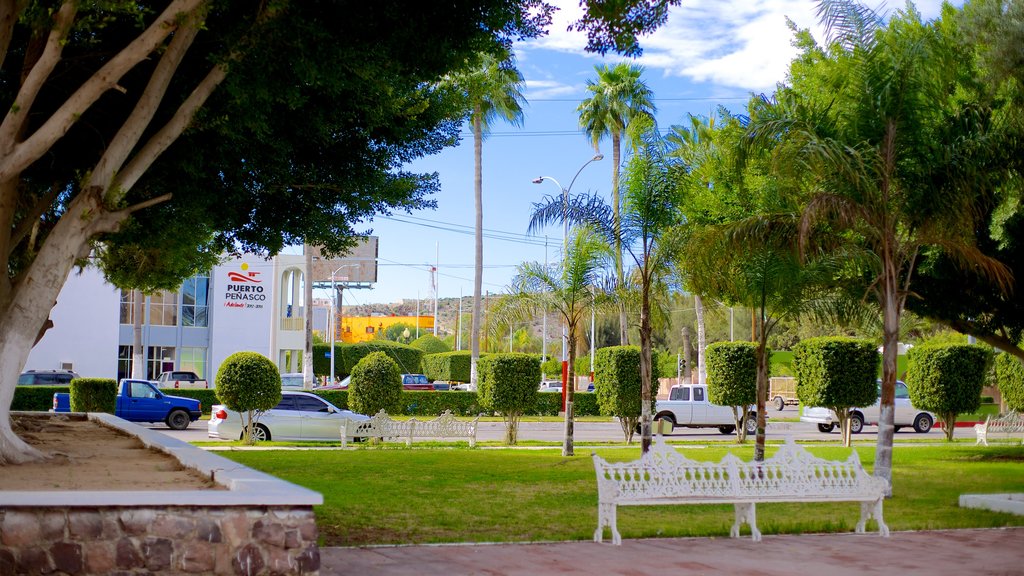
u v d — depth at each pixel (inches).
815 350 1017.5
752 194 802.2
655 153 684.7
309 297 1759.4
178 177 527.8
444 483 580.1
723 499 379.6
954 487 614.5
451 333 5413.4
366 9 426.6
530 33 478.0
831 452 911.7
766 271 660.7
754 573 304.0
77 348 1774.1
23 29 462.3
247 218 625.3
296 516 258.8
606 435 1219.9
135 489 295.3
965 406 1096.2
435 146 631.8
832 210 540.7
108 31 461.4
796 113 562.9
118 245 664.4
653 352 1055.0
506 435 1019.9
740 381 1049.5
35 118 500.4
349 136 574.6
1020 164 641.0
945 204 547.2
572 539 372.8
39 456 383.9
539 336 4726.9
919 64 554.9
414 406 1557.6
